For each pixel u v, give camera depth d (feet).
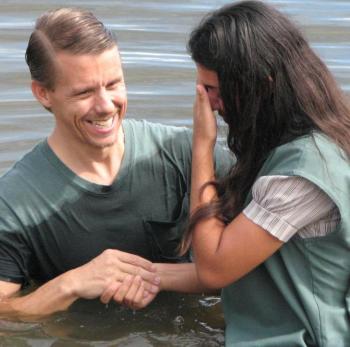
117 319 18.76
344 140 15.76
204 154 16.67
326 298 16.06
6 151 24.93
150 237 19.48
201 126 16.65
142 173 19.19
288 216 15.57
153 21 35.47
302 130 15.87
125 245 19.38
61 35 17.48
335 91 16.20
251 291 16.57
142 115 27.07
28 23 35.17
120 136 19.13
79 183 18.72
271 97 15.92
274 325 16.42
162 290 18.81
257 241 15.74
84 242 19.08
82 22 17.60
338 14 36.81
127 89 28.84
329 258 15.90
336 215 15.60
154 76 29.86
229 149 17.75
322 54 32.04
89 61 17.43
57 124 18.54
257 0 16.72
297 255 16.03
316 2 38.60
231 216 16.40
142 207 19.29
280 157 15.76
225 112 16.40
